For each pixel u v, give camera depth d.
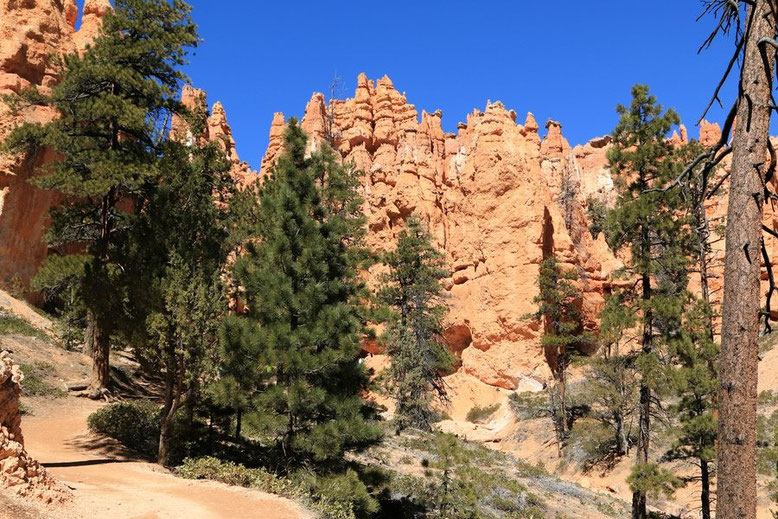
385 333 20.39
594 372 40.50
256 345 15.90
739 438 6.43
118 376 28.20
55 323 29.59
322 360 16.42
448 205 63.91
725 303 6.75
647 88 23.92
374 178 69.62
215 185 31.41
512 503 23.45
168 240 17.00
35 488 10.09
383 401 47.12
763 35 6.67
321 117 79.25
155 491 12.90
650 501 29.69
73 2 46.88
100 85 24.58
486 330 52.41
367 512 16.31
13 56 35.16
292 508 13.09
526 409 45.81
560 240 54.38
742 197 6.70
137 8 24.69
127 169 22.84
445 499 20.59
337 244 19.27
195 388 16.03
